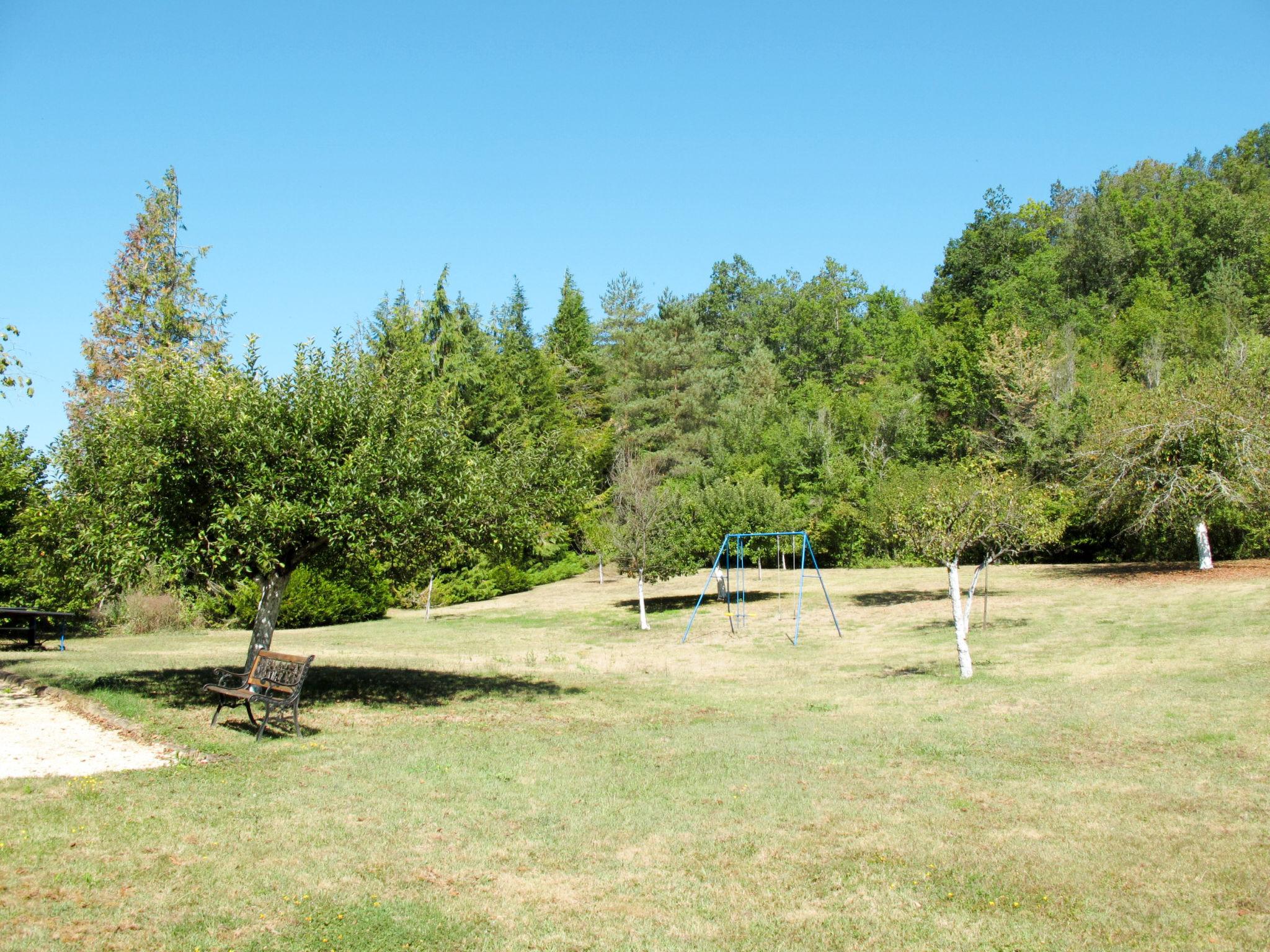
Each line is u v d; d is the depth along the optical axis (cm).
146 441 1081
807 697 1370
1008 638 1923
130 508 1056
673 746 984
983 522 1500
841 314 7288
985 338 4606
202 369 1278
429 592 3072
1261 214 5847
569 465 1534
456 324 4375
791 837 674
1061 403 3969
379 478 1143
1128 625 1928
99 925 486
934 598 2827
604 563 4156
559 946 493
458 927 511
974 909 544
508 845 648
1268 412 2633
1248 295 5328
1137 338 4828
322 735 996
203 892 538
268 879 563
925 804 749
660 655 2045
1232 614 1900
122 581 1106
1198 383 2756
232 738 950
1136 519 2945
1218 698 1123
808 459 4459
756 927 520
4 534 2184
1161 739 941
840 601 2966
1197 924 513
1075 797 758
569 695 1392
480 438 4122
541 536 1434
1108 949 489
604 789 800
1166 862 604
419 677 1539
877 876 595
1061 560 3728
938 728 1063
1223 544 3064
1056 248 6888
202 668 1544
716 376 5519
